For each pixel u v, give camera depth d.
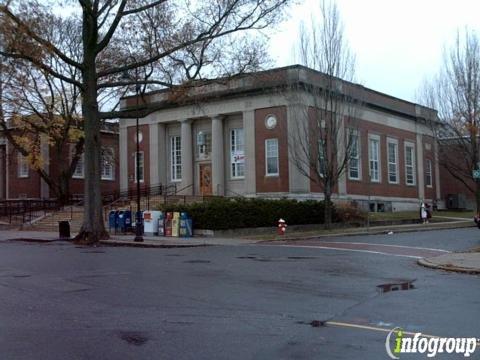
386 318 8.62
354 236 28.73
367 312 9.09
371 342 7.16
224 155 44.62
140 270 14.70
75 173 56.38
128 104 49.38
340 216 37.84
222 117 44.56
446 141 43.91
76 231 34.75
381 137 50.28
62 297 10.55
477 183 40.50
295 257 18.42
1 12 23.59
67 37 40.62
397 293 11.00
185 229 29.88
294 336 7.49
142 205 38.53
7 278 13.12
